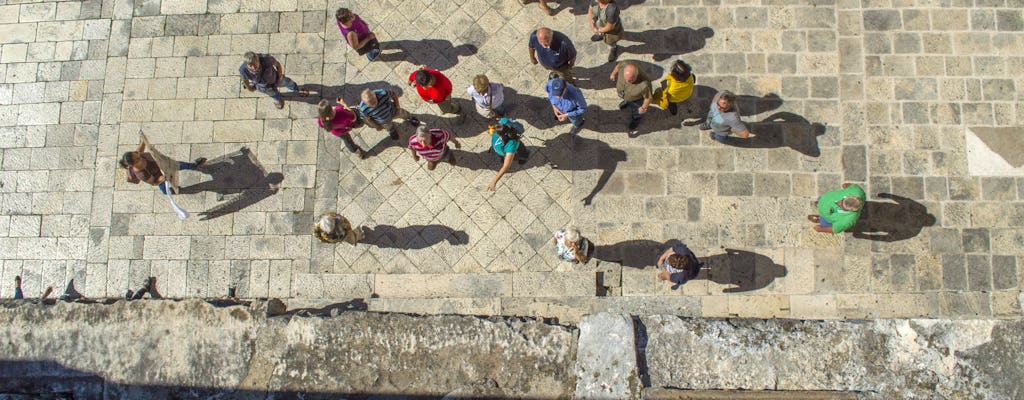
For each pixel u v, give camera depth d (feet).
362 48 28.86
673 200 28.50
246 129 30.35
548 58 26.20
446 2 31.17
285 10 31.48
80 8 32.04
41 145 30.83
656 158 28.86
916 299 27.32
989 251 27.55
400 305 28.04
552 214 28.63
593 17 27.27
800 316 27.37
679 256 23.77
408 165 29.48
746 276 27.81
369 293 28.45
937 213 27.94
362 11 31.40
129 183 30.07
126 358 20.70
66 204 30.17
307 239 29.12
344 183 29.53
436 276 28.40
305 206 29.45
